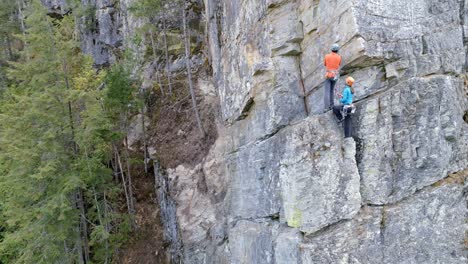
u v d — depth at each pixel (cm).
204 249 1667
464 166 1063
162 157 2052
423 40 1080
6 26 2862
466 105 1098
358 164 1013
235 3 1562
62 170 1650
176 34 2473
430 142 1009
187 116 2102
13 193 1661
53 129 1600
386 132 1002
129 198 2094
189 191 1844
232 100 1603
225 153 1747
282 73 1228
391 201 995
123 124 2059
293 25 1218
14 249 1823
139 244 1958
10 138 1605
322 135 1001
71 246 1814
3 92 2420
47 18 1605
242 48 1470
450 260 987
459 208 1017
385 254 961
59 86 1602
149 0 2025
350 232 962
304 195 995
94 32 2900
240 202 1461
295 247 985
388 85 1046
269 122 1226
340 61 1013
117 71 1945
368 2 1034
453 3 1142
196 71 2309
